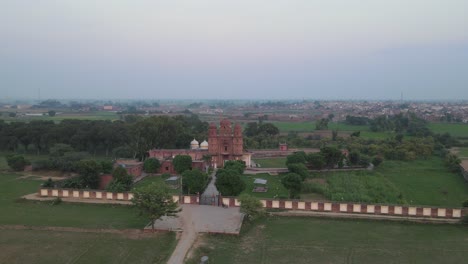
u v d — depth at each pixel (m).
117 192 68.00
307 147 162.38
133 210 62.44
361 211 60.78
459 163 112.38
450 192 83.62
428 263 42.41
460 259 43.47
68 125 140.00
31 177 91.50
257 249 46.25
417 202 74.69
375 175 103.69
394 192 80.88
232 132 120.19
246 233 51.94
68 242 47.16
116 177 75.00
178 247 45.75
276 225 55.50
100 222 55.28
